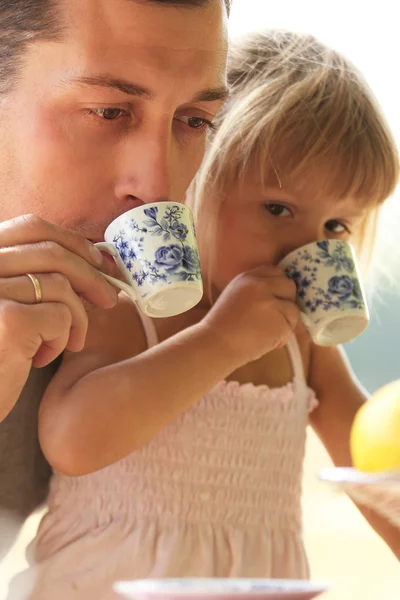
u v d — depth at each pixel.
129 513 1.30
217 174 1.43
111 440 1.20
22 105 1.05
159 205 1.04
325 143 1.41
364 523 2.90
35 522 1.74
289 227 1.43
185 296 1.06
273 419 1.43
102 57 1.00
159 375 1.24
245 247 1.44
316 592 0.62
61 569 1.25
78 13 1.01
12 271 0.94
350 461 1.55
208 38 1.06
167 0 1.01
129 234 1.04
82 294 0.99
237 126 1.42
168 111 1.04
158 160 1.05
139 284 1.04
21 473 1.26
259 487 1.39
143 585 0.61
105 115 1.05
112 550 1.26
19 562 1.55
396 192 1.60
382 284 1.87
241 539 1.34
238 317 1.31
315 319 1.33
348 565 2.40
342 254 1.34
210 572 1.29
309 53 1.55
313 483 1.62
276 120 1.41
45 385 1.32
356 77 1.54
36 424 1.29
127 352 1.37
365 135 1.46
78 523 1.29
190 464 1.35
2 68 1.06
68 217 1.08
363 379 3.56
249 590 0.59
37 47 1.03
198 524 1.33
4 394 0.95
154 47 1.01
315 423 1.62
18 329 0.91
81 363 1.30
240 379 1.45
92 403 1.21
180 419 1.35
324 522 2.89
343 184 1.43
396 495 0.70
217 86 1.10
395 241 1.79
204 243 1.46
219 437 1.38
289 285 1.34
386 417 0.85
